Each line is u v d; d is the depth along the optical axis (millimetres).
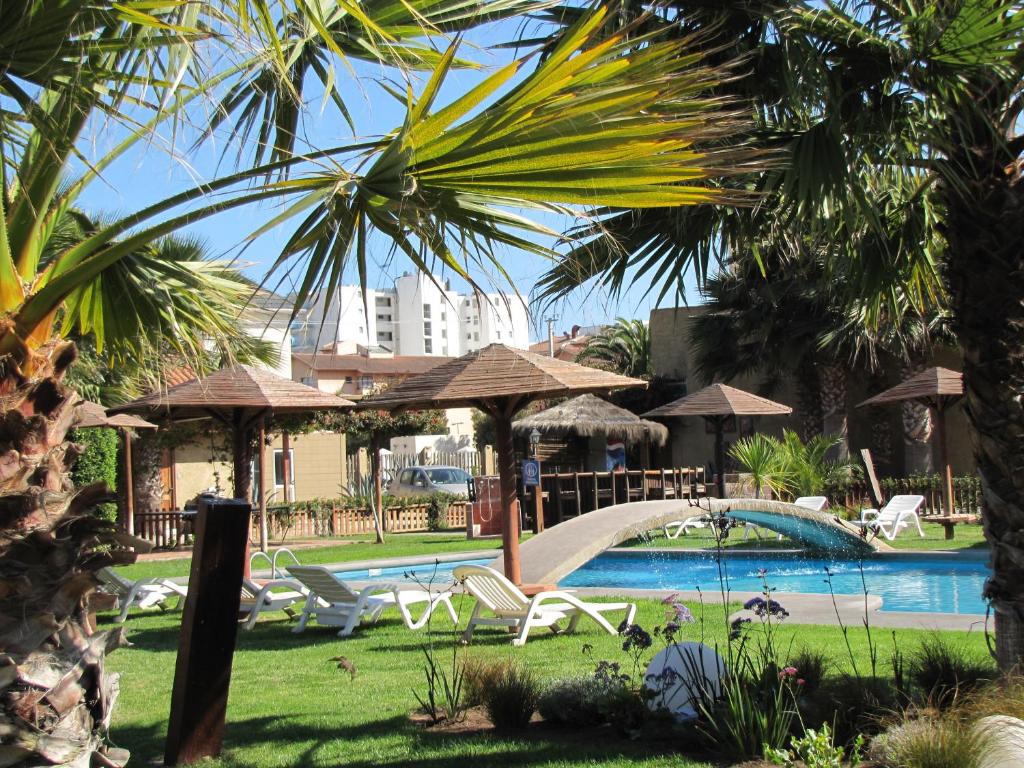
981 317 5523
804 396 29328
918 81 5277
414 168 3695
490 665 7141
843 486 24781
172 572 18219
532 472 23531
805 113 5754
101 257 4051
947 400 20203
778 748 5285
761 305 26016
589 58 3389
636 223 6160
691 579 17406
